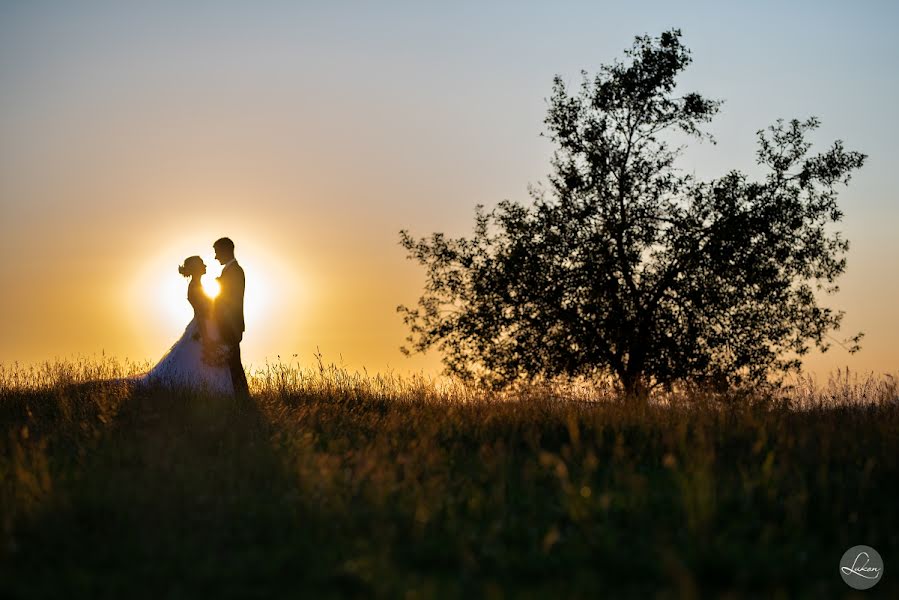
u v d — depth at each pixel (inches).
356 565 269.9
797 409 581.6
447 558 282.5
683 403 587.2
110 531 309.1
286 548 290.5
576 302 837.8
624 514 330.0
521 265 841.5
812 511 335.6
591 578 259.0
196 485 361.7
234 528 316.8
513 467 418.6
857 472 392.2
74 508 331.0
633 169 845.8
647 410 554.6
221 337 678.5
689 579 245.0
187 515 325.1
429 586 251.8
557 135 864.9
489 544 293.1
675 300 838.5
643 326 828.6
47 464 401.1
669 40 854.5
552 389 744.3
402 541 303.7
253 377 724.0
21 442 464.4
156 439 448.5
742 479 375.9
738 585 255.9
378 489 346.9
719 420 502.0
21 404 603.2
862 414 536.4
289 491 362.9
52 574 269.6
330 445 466.6
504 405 596.7
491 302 848.3
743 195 845.8
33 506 329.7
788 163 853.2
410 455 436.8
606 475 398.0
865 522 323.9
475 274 858.8
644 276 839.1
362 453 426.6
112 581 262.2
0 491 346.6
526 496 366.9
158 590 255.1
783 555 280.8
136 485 358.0
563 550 288.7
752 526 313.0
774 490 346.6
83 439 481.1
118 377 705.0
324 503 339.6
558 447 483.8
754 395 743.1
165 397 598.5
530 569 272.1
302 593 249.9
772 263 841.5
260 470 395.9
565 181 855.7
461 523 320.5
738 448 457.7
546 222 858.8
